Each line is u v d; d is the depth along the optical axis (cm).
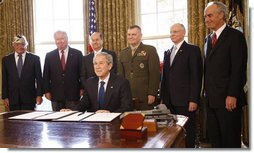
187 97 306
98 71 263
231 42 255
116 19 484
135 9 495
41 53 549
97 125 191
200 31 420
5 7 520
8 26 521
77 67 392
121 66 360
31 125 197
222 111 260
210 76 266
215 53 263
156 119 187
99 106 266
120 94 264
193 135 308
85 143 147
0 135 168
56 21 545
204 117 408
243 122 363
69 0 540
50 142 151
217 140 272
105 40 489
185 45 314
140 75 343
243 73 256
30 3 518
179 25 315
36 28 545
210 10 263
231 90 250
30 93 395
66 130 178
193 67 303
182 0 466
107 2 486
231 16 361
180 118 209
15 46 392
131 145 141
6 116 241
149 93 337
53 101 388
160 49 489
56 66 386
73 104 387
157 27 493
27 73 392
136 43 347
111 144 144
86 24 501
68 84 385
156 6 492
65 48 390
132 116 154
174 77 311
